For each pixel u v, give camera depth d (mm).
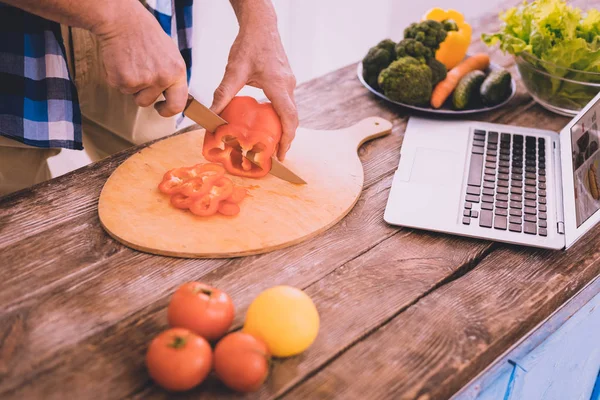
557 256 1001
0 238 953
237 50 1152
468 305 896
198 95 2430
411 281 932
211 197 1020
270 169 1118
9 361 761
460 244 1014
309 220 1025
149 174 1107
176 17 1391
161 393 737
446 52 1459
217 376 763
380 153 1252
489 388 883
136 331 816
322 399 746
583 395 1245
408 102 1370
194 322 753
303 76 2779
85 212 1025
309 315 764
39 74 1176
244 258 958
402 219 1040
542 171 1172
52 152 1347
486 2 2588
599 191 958
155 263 934
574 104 1362
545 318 925
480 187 1122
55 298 858
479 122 1334
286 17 2568
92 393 729
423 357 809
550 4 1323
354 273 941
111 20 927
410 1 2738
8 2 889
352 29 2730
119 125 1426
